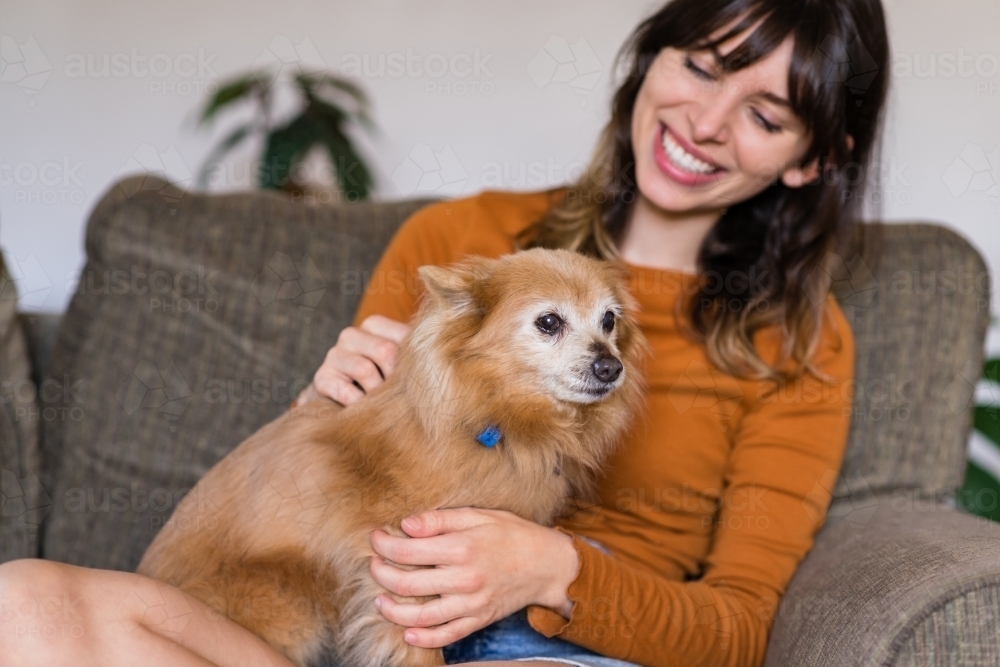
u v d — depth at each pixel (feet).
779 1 5.32
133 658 4.03
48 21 10.57
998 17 9.86
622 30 10.50
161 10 10.71
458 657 5.13
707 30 5.44
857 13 5.41
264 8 10.73
